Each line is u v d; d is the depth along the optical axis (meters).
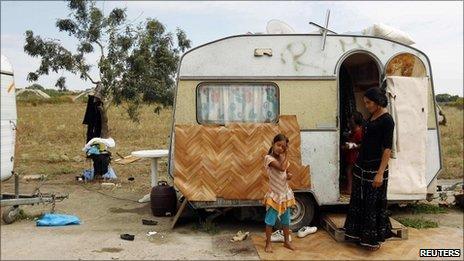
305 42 7.72
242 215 7.89
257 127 7.40
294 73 7.62
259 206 7.54
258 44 7.65
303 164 7.52
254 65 7.60
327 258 6.32
